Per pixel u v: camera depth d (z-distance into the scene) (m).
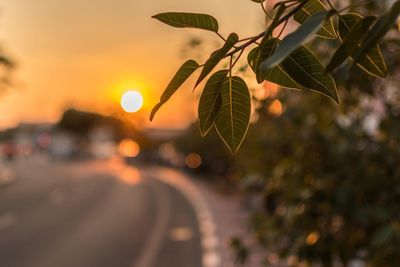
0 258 16.47
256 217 5.70
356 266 6.05
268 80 1.44
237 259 5.77
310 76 1.35
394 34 4.20
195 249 16.47
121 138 105.81
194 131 39.56
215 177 40.44
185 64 1.29
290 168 5.77
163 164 68.75
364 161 5.03
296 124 5.47
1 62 15.38
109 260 16.06
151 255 16.39
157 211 26.88
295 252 5.25
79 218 25.20
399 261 4.71
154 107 1.29
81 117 127.12
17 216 25.89
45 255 16.91
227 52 1.25
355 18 1.34
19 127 133.38
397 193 4.71
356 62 1.16
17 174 56.31
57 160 95.50
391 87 5.10
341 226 5.36
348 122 5.62
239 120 1.36
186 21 1.32
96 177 52.66
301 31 1.13
